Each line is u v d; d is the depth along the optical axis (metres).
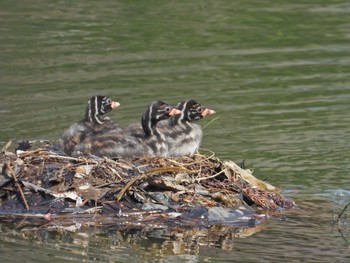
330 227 13.34
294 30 25.72
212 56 23.16
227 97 20.12
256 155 16.66
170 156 14.80
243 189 14.00
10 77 21.06
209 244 12.63
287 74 21.84
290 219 13.59
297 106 19.62
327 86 21.08
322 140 17.53
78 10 27.20
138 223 13.09
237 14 27.12
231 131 18.05
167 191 13.56
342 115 19.05
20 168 13.83
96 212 13.23
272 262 12.03
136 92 20.06
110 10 27.28
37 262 11.95
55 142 16.05
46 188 13.53
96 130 15.05
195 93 20.16
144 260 12.06
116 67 22.03
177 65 22.36
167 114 14.77
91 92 19.98
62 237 12.76
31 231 12.91
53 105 19.12
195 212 13.30
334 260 12.12
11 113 18.59
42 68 21.81
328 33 25.42
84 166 13.73
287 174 15.72
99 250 12.38
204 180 13.91
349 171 15.87
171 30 25.38
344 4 28.38
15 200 13.51
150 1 28.48
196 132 15.78
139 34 24.89
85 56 22.84
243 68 22.33
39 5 27.72
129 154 14.52
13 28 25.05
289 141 17.47
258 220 13.52
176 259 12.12
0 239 12.68
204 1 28.56
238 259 12.12
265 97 20.20
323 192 14.91
